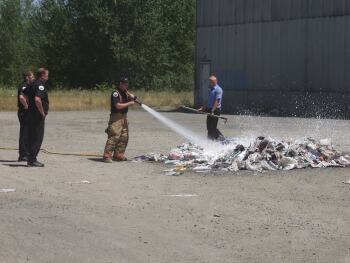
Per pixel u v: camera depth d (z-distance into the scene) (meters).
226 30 37.88
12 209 9.11
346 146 17.20
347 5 30.73
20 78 75.56
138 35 66.50
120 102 14.15
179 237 7.59
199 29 39.91
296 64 33.66
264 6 35.34
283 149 13.34
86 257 6.73
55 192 10.41
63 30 68.50
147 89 67.69
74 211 8.98
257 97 36.06
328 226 8.14
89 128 24.69
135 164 13.75
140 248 7.10
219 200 9.80
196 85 40.25
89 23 66.50
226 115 33.69
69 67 69.38
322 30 32.09
